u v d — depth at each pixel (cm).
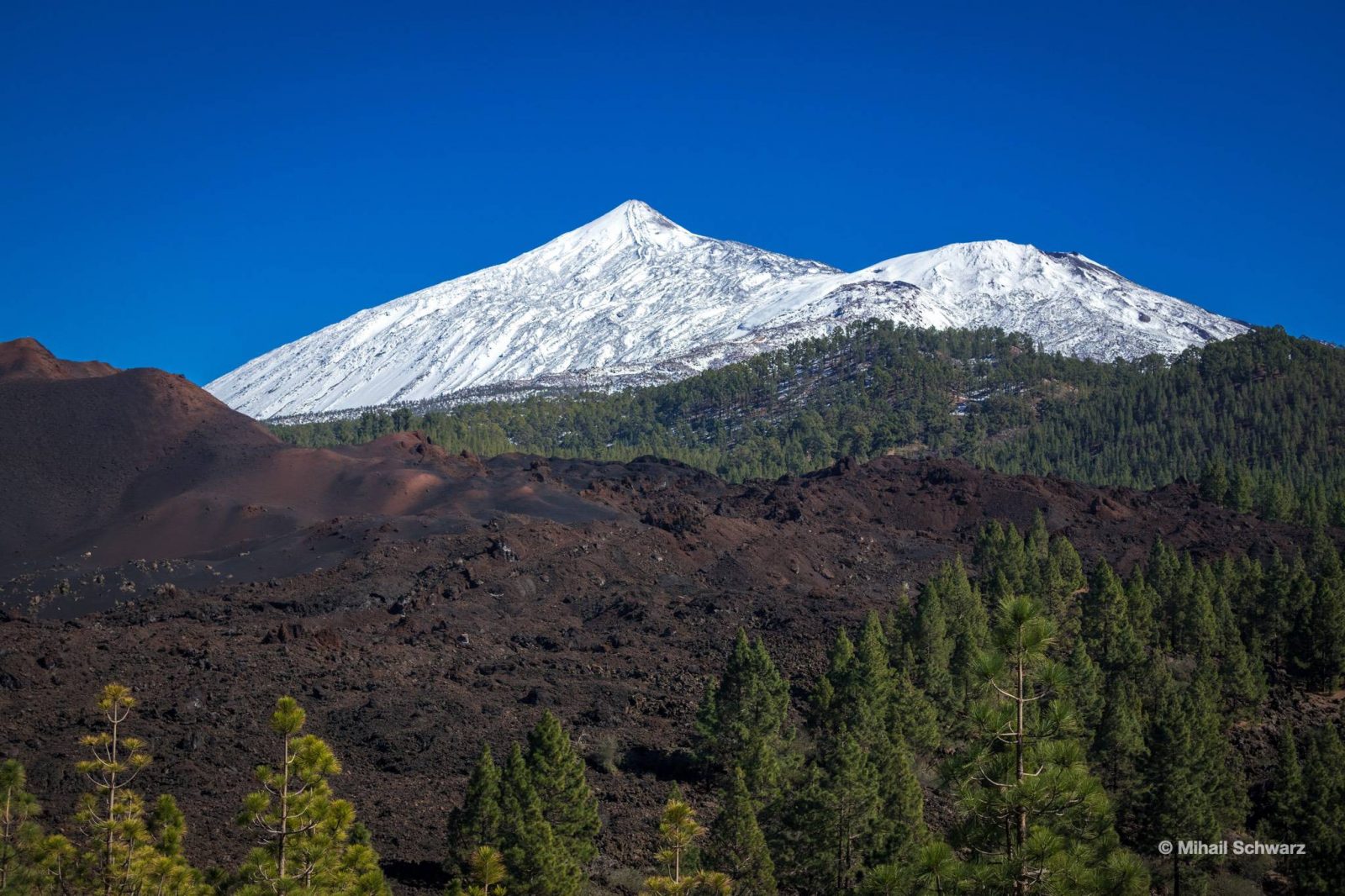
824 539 13188
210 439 14388
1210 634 8781
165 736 6169
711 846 4544
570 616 9906
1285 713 8138
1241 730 7762
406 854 5016
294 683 7262
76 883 3294
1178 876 5341
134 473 13488
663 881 3078
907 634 7800
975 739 2812
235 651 7738
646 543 11675
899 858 4694
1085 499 15650
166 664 7369
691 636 9169
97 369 16338
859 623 9200
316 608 9250
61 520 12438
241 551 11075
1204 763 5984
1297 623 8962
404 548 10688
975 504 15275
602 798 5919
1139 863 2611
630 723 7144
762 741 5600
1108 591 8519
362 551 10669
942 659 7488
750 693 6253
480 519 12400
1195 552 12681
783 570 11612
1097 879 2575
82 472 13312
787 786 5494
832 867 4750
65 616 9088
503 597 9925
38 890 3275
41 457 13338
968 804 2662
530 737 4922
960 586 8800
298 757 3061
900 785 5081
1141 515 15062
